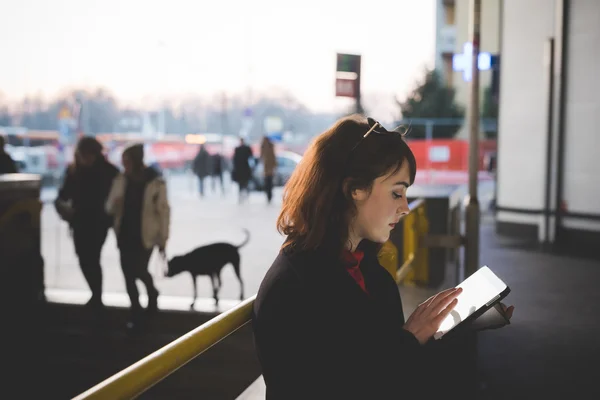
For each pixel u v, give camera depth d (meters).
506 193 12.23
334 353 1.42
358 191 1.56
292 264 1.50
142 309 6.48
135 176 6.34
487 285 1.80
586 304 7.09
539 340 5.78
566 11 11.02
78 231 6.69
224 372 5.91
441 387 2.23
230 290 8.03
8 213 6.78
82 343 6.58
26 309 6.93
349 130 1.59
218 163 23.08
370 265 1.71
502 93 12.28
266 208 18.17
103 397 1.19
